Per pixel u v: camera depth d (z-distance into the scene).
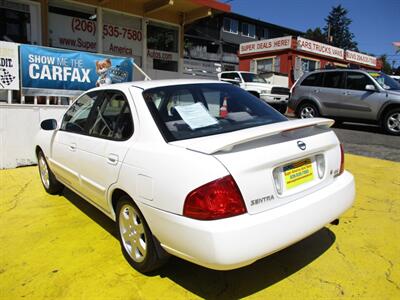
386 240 3.64
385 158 7.10
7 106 6.59
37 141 5.25
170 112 3.12
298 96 12.03
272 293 2.82
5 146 6.65
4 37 9.12
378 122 10.37
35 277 3.11
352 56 29.72
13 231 4.02
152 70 11.84
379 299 2.73
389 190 5.14
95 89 4.08
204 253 2.39
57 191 5.20
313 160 2.99
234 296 2.80
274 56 24.34
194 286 2.93
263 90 15.98
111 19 10.77
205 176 2.41
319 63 26.03
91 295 2.85
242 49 26.50
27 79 6.82
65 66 7.24
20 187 5.61
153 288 2.91
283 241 2.54
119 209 3.24
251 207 2.46
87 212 4.55
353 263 3.22
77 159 3.90
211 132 2.99
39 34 9.55
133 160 2.93
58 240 3.78
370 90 10.35
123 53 11.12
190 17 11.96
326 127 3.26
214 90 3.62
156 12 11.55
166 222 2.59
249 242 2.38
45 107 6.95
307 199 2.79
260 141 2.64
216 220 2.38
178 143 2.78
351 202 3.21
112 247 3.60
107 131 3.50
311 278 3.01
